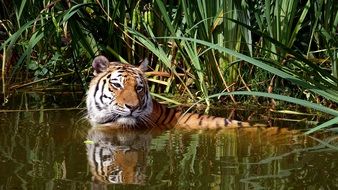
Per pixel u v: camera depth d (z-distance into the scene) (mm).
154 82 13250
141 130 10508
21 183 7074
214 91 12719
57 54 14227
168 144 9352
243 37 12523
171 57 12820
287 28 12086
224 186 7086
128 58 13461
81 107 12125
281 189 7020
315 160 8359
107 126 10688
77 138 9625
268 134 10156
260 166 8008
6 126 10344
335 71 11305
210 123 10938
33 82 13688
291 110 11977
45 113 11531
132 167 7863
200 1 12141
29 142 9227
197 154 8648
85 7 13312
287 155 8656
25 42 14398
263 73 12508
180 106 12141
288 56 12328
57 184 7047
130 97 10547
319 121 11172
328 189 7031
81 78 13617
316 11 12031
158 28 13172
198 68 12211
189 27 12242
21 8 13047
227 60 12477
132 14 13094
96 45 13602
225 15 12133
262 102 12547
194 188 6992
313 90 9773
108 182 7152
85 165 7926
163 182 7207
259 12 12562
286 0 12070
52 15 12070
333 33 12023
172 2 13070
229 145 9305
